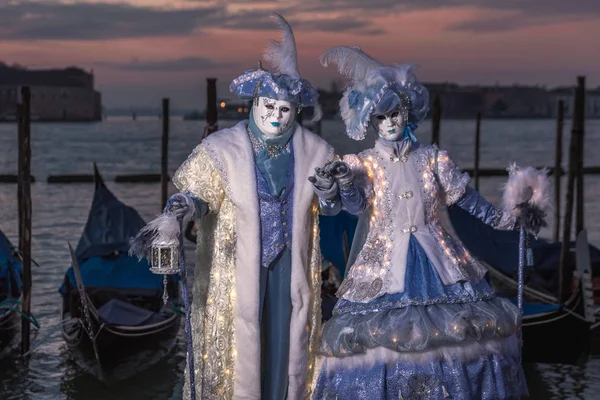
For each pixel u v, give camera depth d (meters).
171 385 9.26
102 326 9.51
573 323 10.31
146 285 10.85
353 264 4.83
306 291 4.71
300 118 15.42
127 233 12.00
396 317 4.43
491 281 11.02
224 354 4.64
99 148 66.06
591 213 24.19
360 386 4.41
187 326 4.46
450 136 92.75
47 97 172.38
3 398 8.84
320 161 4.79
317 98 4.81
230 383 4.66
